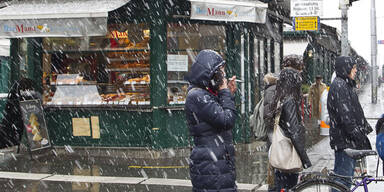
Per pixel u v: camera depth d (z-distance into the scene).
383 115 4.93
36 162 9.31
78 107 10.12
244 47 11.49
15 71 10.69
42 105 10.28
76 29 8.77
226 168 3.78
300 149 4.86
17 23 9.09
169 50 9.95
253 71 12.23
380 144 4.89
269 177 5.80
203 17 9.30
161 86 9.70
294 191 4.61
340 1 15.90
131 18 9.77
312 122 17.97
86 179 7.69
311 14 13.52
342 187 4.48
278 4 14.27
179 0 9.91
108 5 9.17
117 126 9.93
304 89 19.50
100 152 9.98
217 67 3.80
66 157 9.84
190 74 3.88
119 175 8.05
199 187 3.79
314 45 24.08
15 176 7.96
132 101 9.87
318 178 4.56
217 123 3.72
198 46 10.27
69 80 10.37
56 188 7.06
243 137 11.55
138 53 9.88
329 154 9.98
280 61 14.93
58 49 10.39
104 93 10.16
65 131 10.25
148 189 6.99
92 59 10.24
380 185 6.66
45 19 8.93
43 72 10.52
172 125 9.86
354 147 5.31
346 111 5.25
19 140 10.21
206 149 3.77
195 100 3.79
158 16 9.63
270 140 5.76
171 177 7.88
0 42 14.46
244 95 11.55
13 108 9.99
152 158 9.62
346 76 5.40
